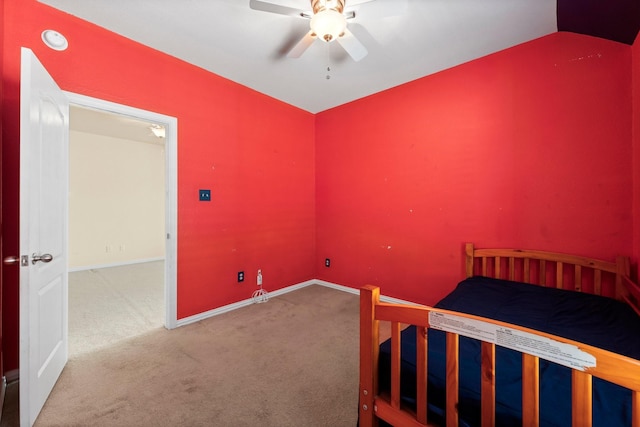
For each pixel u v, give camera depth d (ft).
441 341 4.25
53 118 5.55
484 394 2.99
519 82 7.63
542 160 7.32
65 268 6.24
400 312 3.53
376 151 10.85
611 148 6.42
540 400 3.01
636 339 4.33
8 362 5.74
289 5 6.27
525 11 6.24
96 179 16.87
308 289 12.37
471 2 5.98
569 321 5.03
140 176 18.67
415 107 9.70
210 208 9.23
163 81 8.07
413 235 9.84
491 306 5.81
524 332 2.72
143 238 18.86
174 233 8.30
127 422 4.67
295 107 12.23
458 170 8.75
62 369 6.06
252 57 8.27
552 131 7.16
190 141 8.68
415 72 9.16
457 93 8.73
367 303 3.83
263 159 10.94
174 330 8.18
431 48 7.76
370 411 3.86
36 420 4.68
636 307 5.67
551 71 7.15
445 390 3.39
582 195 6.79
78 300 10.87
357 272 11.62
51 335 5.46
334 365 6.41
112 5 6.17
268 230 11.17
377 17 5.62
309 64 8.66
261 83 9.99
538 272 7.48
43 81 5.05
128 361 6.51
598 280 6.53
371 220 11.08
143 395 5.34
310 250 13.05
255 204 10.68
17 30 5.84
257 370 6.20
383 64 8.62
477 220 8.41
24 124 4.48
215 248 9.38
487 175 8.21
